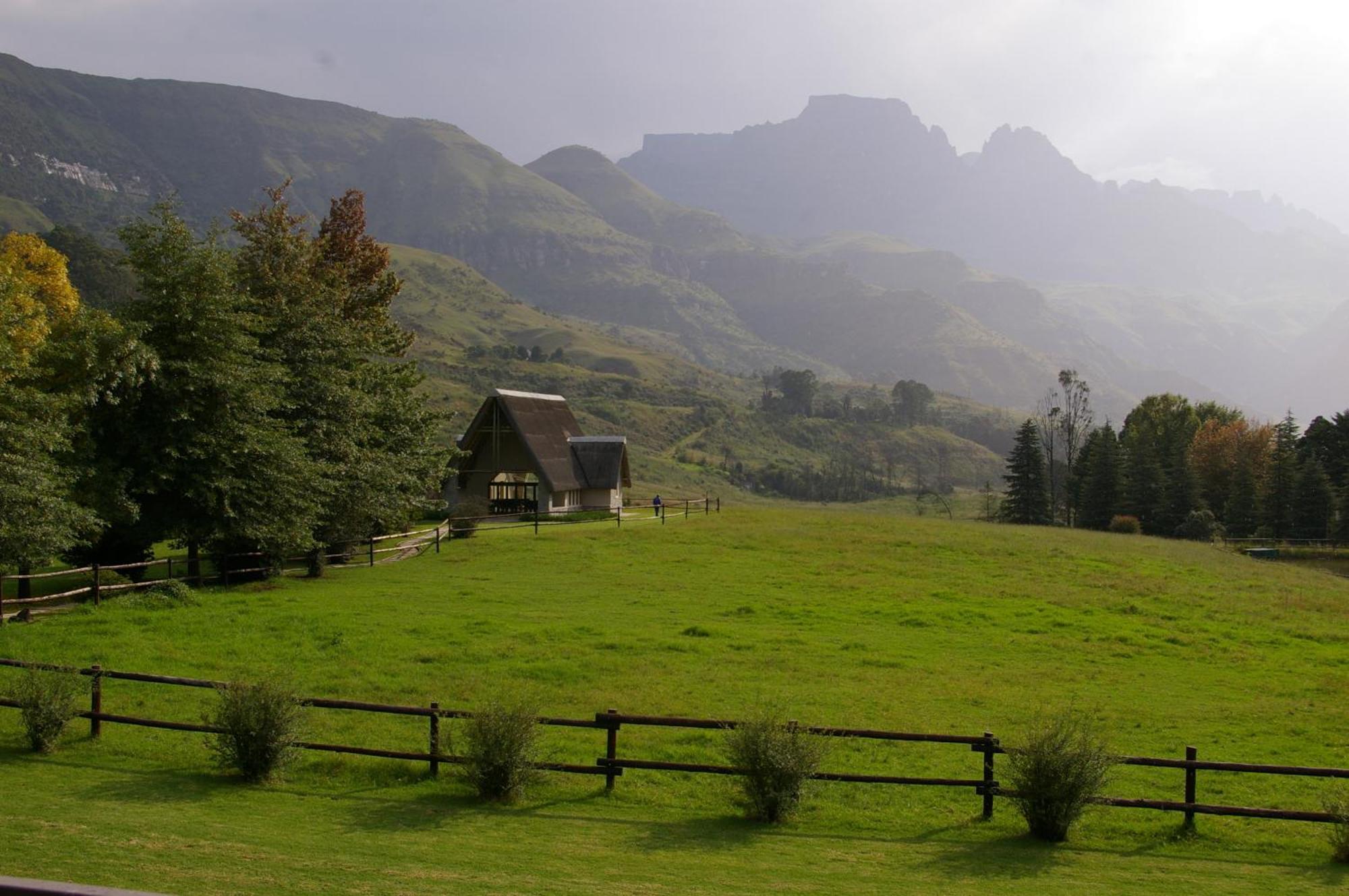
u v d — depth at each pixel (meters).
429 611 27.19
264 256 40.72
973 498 159.12
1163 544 53.38
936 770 15.45
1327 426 89.31
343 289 44.47
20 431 22.77
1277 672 23.45
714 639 24.69
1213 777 15.55
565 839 11.89
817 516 60.03
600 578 35.34
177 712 16.70
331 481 33.41
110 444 28.05
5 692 16.02
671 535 47.06
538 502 58.44
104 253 108.75
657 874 10.70
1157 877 11.34
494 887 9.91
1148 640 27.02
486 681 19.45
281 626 23.78
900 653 24.16
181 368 28.34
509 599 29.98
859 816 13.47
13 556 22.95
